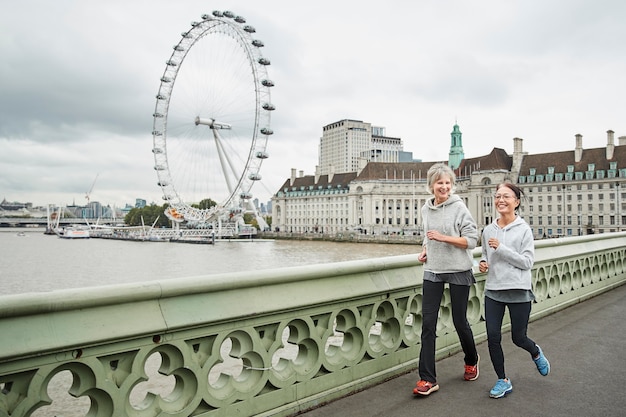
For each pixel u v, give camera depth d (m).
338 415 4.82
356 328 5.53
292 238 167.00
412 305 6.38
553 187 122.12
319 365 5.09
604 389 5.57
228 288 4.29
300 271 4.83
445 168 5.47
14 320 3.20
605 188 113.50
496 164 135.12
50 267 67.25
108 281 51.22
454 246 5.37
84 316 3.50
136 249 117.62
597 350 7.02
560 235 120.44
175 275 58.25
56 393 11.77
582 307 10.10
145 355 3.81
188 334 4.04
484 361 6.55
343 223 180.00
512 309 5.62
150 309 3.83
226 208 111.06
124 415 3.72
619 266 13.29
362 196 169.62
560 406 5.11
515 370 6.20
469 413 4.93
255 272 4.52
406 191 166.88
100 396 3.67
